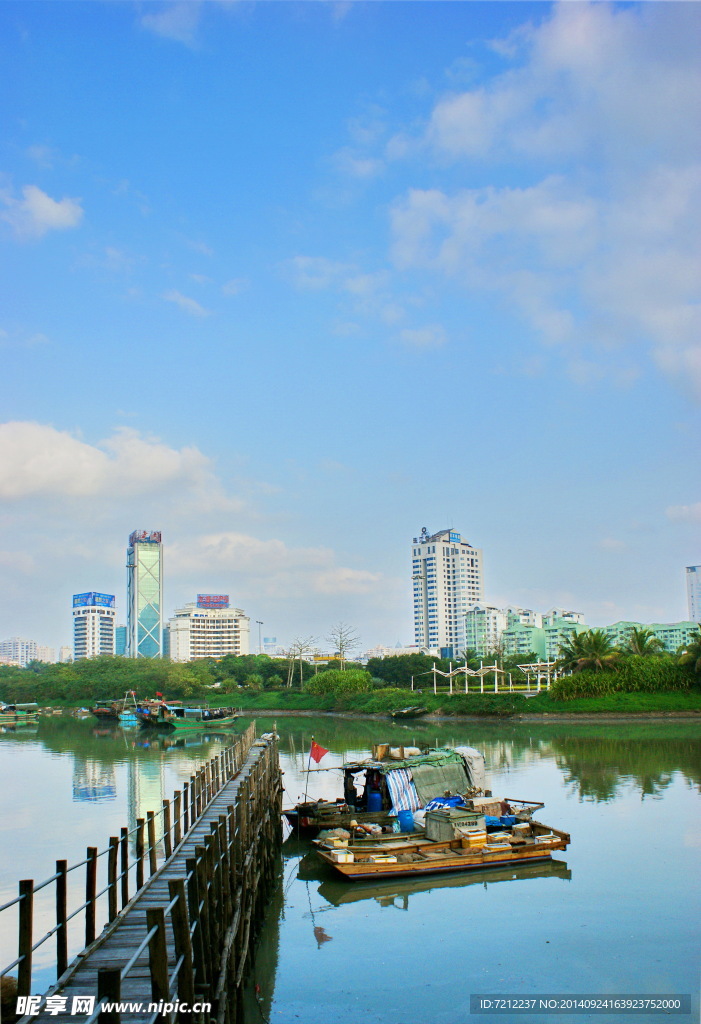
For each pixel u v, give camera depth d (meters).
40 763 67.75
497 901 26.41
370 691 133.38
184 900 12.14
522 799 43.31
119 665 187.12
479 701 108.62
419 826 33.19
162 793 49.38
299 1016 18.62
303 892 28.98
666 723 93.50
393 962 21.66
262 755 35.66
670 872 29.09
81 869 31.58
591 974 20.53
